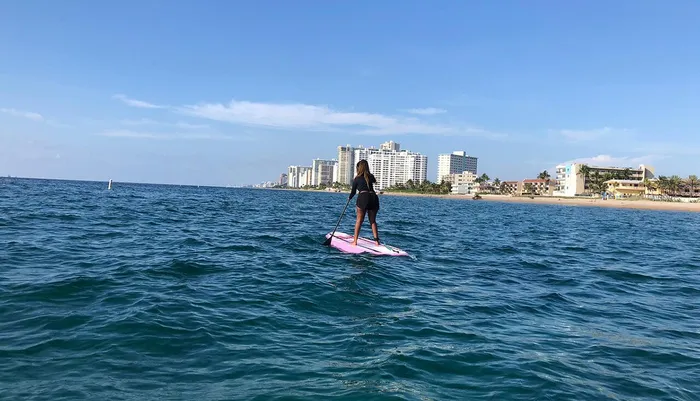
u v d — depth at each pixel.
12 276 6.91
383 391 3.60
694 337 5.52
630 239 19.77
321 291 6.83
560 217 44.00
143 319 5.07
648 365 4.52
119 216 19.64
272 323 5.27
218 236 13.68
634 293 7.99
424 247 13.22
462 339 4.99
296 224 19.66
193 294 6.36
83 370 3.77
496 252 12.87
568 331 5.56
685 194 141.88
